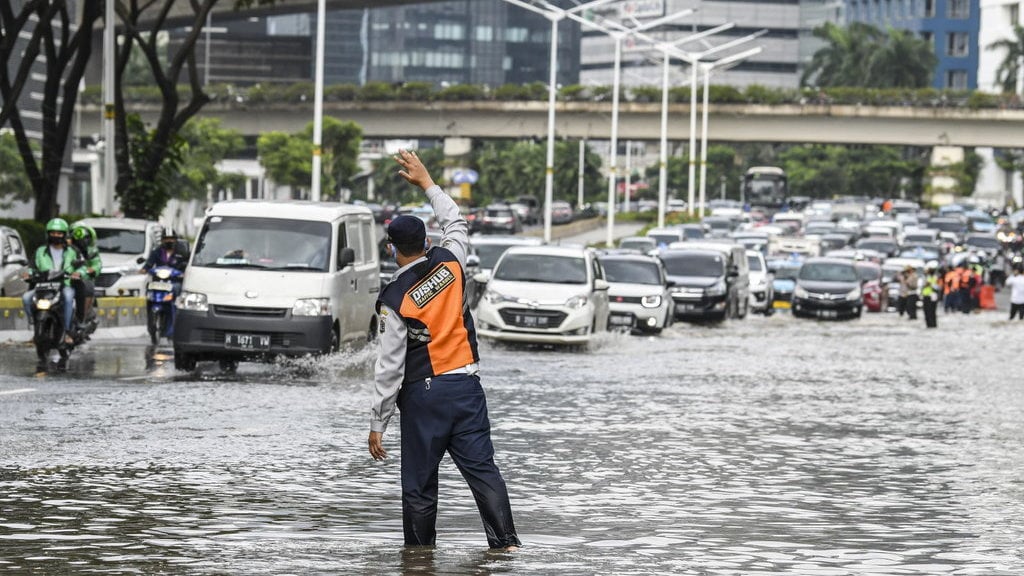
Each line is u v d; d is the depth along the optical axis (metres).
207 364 47.97
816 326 93.81
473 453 17.59
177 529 19.72
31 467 25.30
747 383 47.97
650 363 55.94
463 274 17.61
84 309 47.34
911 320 107.62
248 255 45.94
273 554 17.84
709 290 90.06
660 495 24.14
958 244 172.12
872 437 33.50
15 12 136.25
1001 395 45.38
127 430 30.36
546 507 22.67
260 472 25.34
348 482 24.48
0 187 144.62
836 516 22.31
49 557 17.56
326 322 45.19
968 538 20.39
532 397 41.09
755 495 24.36
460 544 18.70
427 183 18.25
